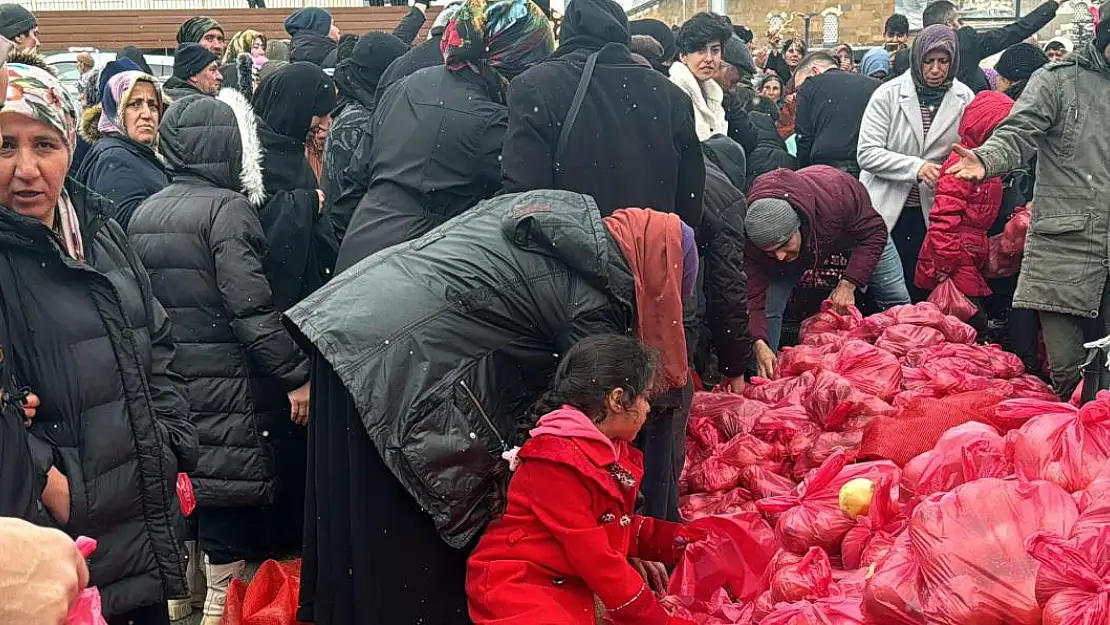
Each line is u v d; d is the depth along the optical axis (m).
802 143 7.21
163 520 2.74
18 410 2.39
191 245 3.92
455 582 2.96
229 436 4.02
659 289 3.04
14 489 2.32
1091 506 2.46
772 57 9.65
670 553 3.14
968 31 7.82
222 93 4.41
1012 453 2.98
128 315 2.76
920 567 2.47
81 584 1.57
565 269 2.94
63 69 9.77
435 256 2.91
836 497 3.29
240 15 13.56
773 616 2.85
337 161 5.22
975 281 5.88
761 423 4.32
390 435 2.74
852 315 5.36
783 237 4.84
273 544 4.27
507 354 2.89
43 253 2.54
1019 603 2.30
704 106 5.75
